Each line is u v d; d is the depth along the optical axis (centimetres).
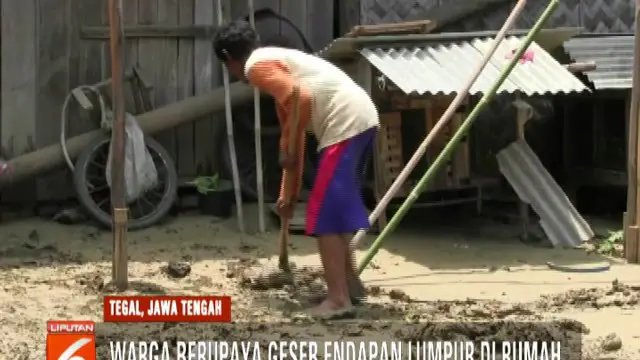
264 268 612
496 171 938
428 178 605
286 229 583
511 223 870
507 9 938
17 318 525
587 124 914
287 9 930
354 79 812
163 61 890
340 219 529
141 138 819
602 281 643
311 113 530
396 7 918
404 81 721
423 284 635
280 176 916
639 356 462
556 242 757
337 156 528
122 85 587
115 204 591
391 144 800
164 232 800
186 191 892
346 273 562
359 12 914
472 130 939
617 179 863
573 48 866
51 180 877
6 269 665
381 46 779
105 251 737
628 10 940
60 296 580
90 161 821
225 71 828
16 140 861
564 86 740
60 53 873
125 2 878
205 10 889
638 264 702
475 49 787
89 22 880
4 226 811
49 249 739
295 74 530
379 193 797
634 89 705
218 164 905
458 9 925
